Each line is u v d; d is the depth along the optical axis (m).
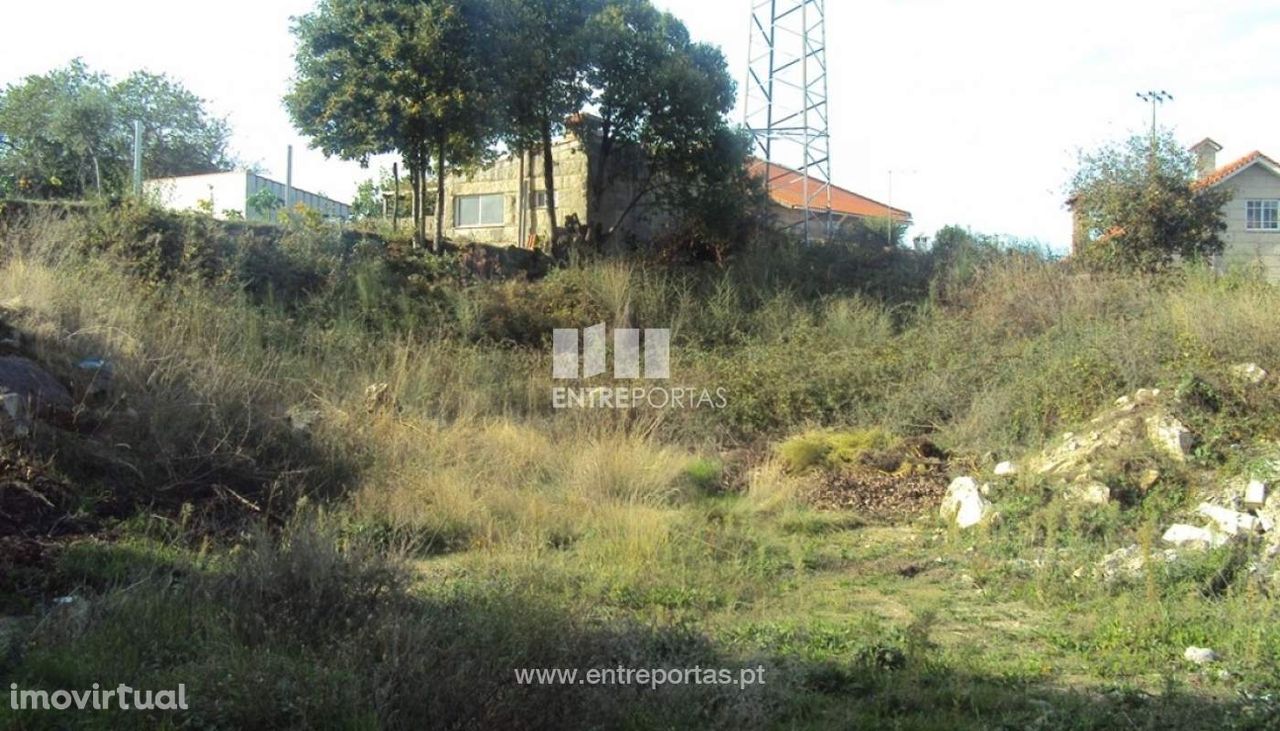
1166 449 9.01
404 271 15.73
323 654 4.53
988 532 8.34
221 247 14.16
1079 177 20.31
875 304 16.70
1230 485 8.30
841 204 36.03
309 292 14.35
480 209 22.77
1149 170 19.59
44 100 27.69
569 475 9.55
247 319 12.07
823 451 11.35
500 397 12.21
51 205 13.72
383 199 25.41
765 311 16.28
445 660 4.19
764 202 20.95
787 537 8.44
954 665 5.18
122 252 12.86
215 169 33.94
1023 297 15.45
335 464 8.77
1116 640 5.73
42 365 8.34
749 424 12.64
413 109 16.19
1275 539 7.32
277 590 5.02
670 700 4.29
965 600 6.81
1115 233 19.34
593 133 20.30
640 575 6.76
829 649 5.42
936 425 12.08
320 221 16.52
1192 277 14.51
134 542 6.63
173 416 8.23
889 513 9.49
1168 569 6.80
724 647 5.23
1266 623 5.92
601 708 4.12
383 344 12.80
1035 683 5.05
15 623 5.11
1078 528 8.05
